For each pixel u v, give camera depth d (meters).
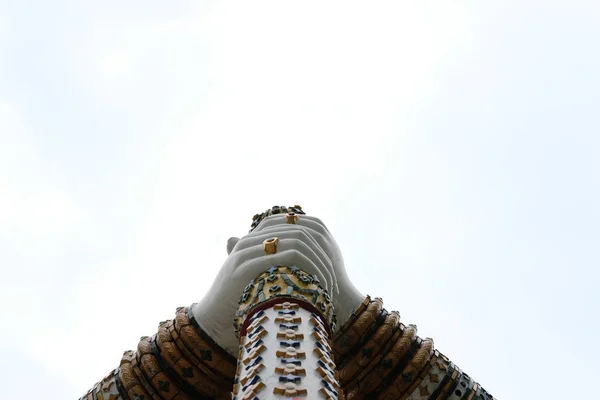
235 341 6.92
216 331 6.97
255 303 5.28
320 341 4.45
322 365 4.04
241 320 5.32
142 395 7.32
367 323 7.51
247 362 4.15
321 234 6.85
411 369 7.56
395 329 7.78
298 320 4.68
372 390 7.54
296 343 4.26
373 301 7.84
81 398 7.84
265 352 4.14
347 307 7.43
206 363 7.14
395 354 7.57
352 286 7.61
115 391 7.56
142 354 7.49
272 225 6.92
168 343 7.29
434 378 7.73
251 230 7.96
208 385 7.23
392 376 7.55
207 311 6.95
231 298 6.23
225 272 6.30
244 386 3.83
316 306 5.28
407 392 7.59
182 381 7.27
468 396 7.81
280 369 3.83
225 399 7.21
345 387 7.54
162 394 7.29
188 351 7.18
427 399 7.62
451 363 8.02
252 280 5.73
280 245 6.06
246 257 6.11
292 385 3.62
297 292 5.30
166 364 7.30
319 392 3.66
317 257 6.15
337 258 6.97
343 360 7.57
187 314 7.41
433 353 7.93
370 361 7.54
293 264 5.85
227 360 7.10
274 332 4.47
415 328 8.05
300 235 6.32
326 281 6.03
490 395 8.11
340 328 7.48
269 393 3.60
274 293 5.27
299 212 8.10
